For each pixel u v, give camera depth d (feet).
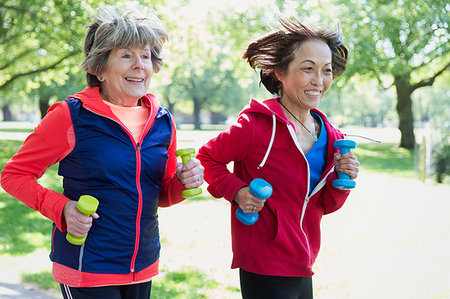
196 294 14.33
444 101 190.08
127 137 6.89
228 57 52.95
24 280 15.10
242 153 7.83
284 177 7.69
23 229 22.27
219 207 29.48
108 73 7.05
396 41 57.93
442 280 16.51
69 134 6.64
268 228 7.66
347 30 54.34
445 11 54.34
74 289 6.79
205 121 295.69
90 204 6.23
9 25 42.42
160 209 28.63
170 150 7.68
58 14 40.11
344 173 7.83
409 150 78.28
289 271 7.61
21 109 265.75
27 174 6.75
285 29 7.75
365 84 89.61
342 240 22.00
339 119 177.99
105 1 36.17
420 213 28.07
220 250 19.89
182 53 40.45
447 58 72.08
